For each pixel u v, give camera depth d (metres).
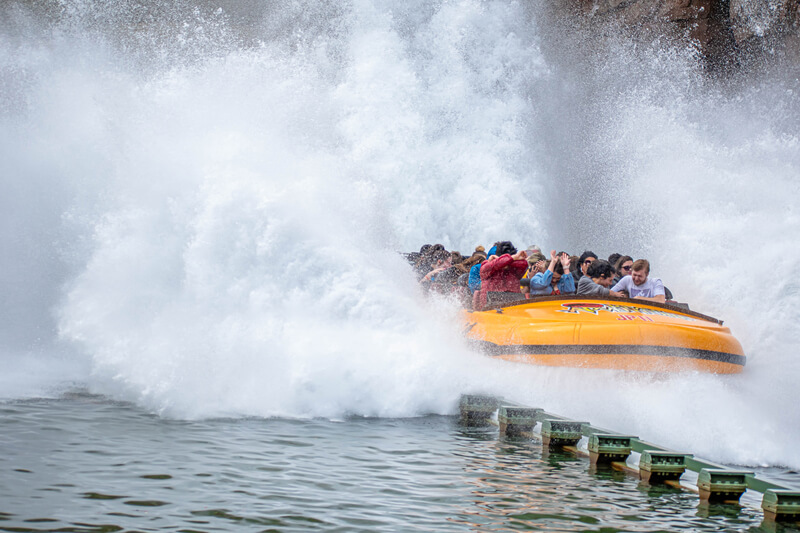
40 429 15.33
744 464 16.70
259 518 10.76
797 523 12.06
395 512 11.34
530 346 20.00
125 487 11.84
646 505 12.52
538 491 12.90
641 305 22.55
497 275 24.45
